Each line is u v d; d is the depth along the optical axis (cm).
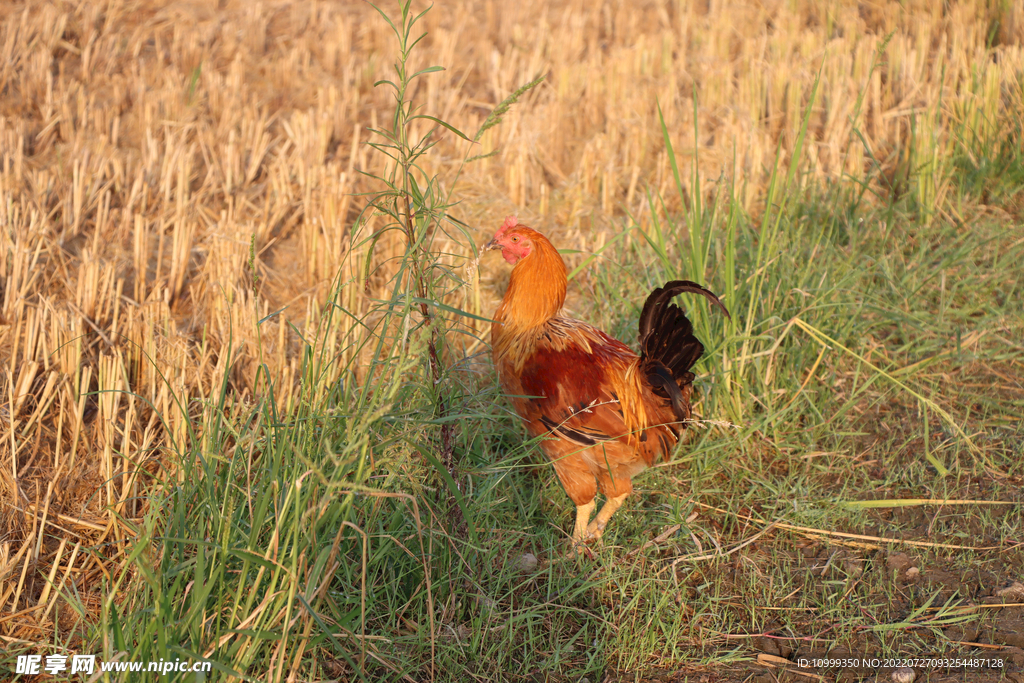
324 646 303
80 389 414
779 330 494
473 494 373
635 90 846
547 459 415
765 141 759
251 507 289
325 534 282
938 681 313
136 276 529
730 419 454
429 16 1143
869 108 824
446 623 330
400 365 273
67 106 739
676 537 393
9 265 512
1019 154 702
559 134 772
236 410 369
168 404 412
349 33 1030
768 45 1016
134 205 632
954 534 393
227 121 768
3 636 307
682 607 349
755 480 427
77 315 466
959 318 554
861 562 382
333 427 310
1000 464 439
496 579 355
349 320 486
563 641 335
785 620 350
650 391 373
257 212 633
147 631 244
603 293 551
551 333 370
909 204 670
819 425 459
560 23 1165
